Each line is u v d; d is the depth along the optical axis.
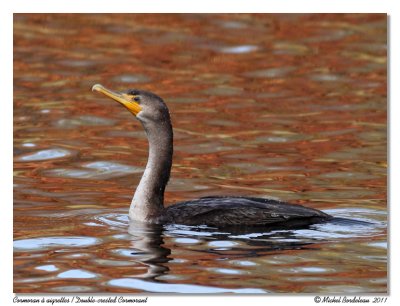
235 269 11.42
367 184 15.73
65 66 23.53
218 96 21.70
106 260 11.84
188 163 17.22
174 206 13.65
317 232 12.74
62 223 13.56
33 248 12.40
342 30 26.30
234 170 16.77
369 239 12.46
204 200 13.68
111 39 25.59
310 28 26.53
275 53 24.70
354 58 24.23
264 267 11.48
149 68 23.52
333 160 17.31
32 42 25.16
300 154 17.73
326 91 22.05
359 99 21.41
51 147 18.11
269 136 18.91
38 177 16.30
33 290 10.98
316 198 14.91
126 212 14.19
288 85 22.50
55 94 21.66
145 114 13.75
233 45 25.22
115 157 17.59
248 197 13.80
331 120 19.94
